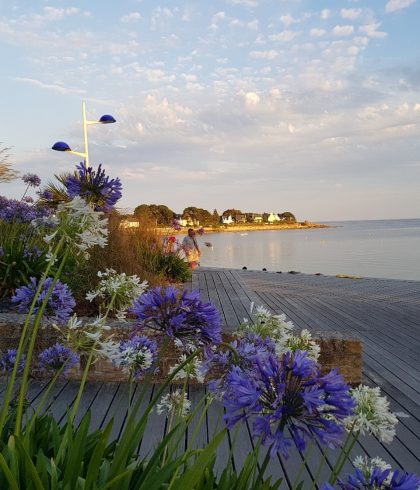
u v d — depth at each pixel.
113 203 1.79
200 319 1.48
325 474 3.26
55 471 1.68
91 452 2.08
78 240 1.70
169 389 4.75
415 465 3.50
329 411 1.20
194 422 4.01
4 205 7.64
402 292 14.70
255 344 1.93
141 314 1.50
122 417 4.04
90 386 4.79
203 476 1.87
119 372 4.92
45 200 9.57
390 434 1.70
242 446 3.59
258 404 1.22
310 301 12.63
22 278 6.37
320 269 26.55
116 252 8.28
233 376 1.28
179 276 12.34
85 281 6.71
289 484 3.11
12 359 2.63
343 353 5.06
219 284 12.04
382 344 7.90
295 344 2.17
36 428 2.25
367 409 1.70
